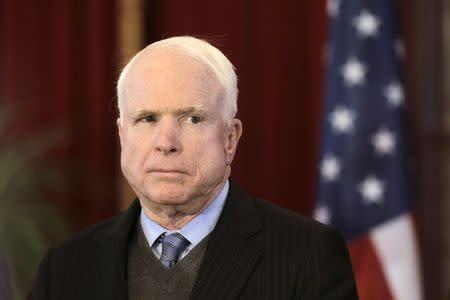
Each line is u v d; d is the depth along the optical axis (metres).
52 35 7.34
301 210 6.93
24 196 6.22
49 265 2.49
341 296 2.26
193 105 2.17
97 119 7.25
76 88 7.31
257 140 7.00
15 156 6.35
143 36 7.06
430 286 6.47
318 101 6.79
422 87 6.54
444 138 6.54
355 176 5.65
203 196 2.28
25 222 5.72
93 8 7.26
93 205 7.24
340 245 2.39
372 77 5.73
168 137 2.17
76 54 7.31
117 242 2.41
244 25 7.00
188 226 2.34
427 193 6.49
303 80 6.90
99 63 7.26
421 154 6.50
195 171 2.21
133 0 6.96
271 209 2.49
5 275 2.54
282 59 6.93
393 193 5.60
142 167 2.21
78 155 7.27
